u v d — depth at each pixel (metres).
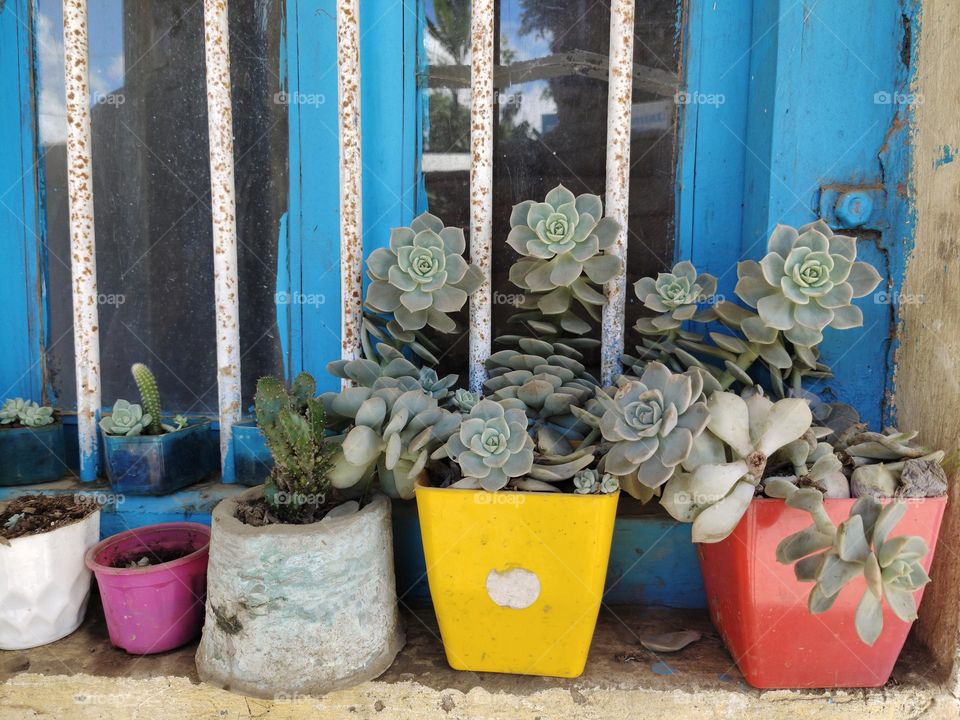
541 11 1.14
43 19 1.23
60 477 1.18
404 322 0.99
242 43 1.18
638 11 1.12
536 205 0.95
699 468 0.77
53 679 0.90
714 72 1.10
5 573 0.92
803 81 1.00
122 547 1.01
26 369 1.27
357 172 1.06
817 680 0.85
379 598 0.90
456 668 0.90
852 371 1.04
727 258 1.12
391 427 0.84
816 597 0.71
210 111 1.09
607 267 0.96
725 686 0.87
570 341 1.07
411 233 0.96
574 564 0.82
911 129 0.98
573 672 0.88
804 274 0.83
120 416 1.09
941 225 0.91
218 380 1.15
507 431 0.81
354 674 0.87
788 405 0.77
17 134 1.24
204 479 1.19
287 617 0.84
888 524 0.69
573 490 0.84
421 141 1.17
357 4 1.03
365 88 1.15
